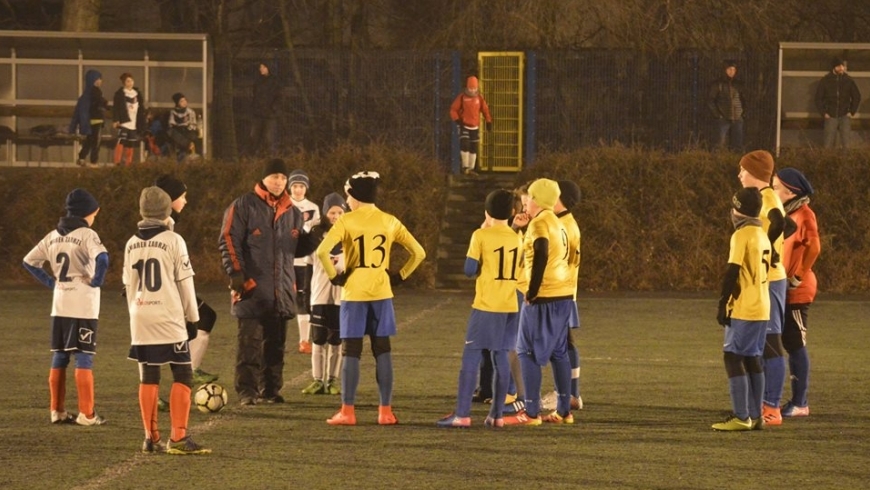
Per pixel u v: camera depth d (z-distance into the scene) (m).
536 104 103.94
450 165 100.88
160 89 103.19
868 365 47.00
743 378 33.31
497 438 32.22
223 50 109.12
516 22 106.88
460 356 49.31
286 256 38.06
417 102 101.56
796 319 35.78
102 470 28.09
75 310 33.47
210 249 83.94
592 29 110.50
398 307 68.88
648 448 30.91
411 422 34.75
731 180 82.38
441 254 84.94
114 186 84.69
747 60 101.44
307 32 124.81
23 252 84.38
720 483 27.02
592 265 80.88
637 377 43.88
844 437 32.56
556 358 34.47
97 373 44.22
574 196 35.19
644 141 102.56
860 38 118.50
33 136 104.50
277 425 34.06
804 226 35.62
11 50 104.12
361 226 33.81
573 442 31.67
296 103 101.81
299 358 48.41
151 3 125.06
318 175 84.06
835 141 99.00
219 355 49.41
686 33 108.69
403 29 123.25
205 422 34.50
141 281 29.53
